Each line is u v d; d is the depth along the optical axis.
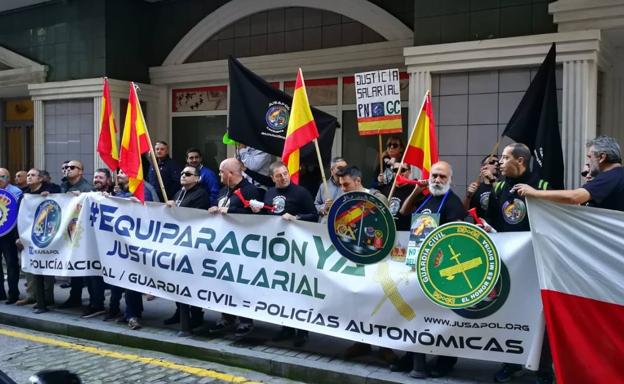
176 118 10.46
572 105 6.23
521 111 5.65
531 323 4.15
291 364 4.90
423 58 6.99
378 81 5.89
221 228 5.52
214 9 9.80
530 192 4.07
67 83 10.15
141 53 10.37
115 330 5.97
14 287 7.21
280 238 5.18
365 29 8.48
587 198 3.99
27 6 10.63
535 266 4.14
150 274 5.91
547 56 5.56
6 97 12.34
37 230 6.75
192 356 5.43
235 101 6.37
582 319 3.90
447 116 7.00
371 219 4.71
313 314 4.97
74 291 7.05
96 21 9.87
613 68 7.09
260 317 5.25
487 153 6.79
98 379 4.89
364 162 8.67
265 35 9.35
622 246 3.81
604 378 3.82
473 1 6.77
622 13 5.95
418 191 5.13
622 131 7.07
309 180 7.19
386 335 4.64
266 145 6.43
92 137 10.05
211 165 10.12
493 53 6.59
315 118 6.87
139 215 6.02
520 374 4.62
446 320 4.41
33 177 7.55
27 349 5.75
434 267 4.36
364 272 4.75
